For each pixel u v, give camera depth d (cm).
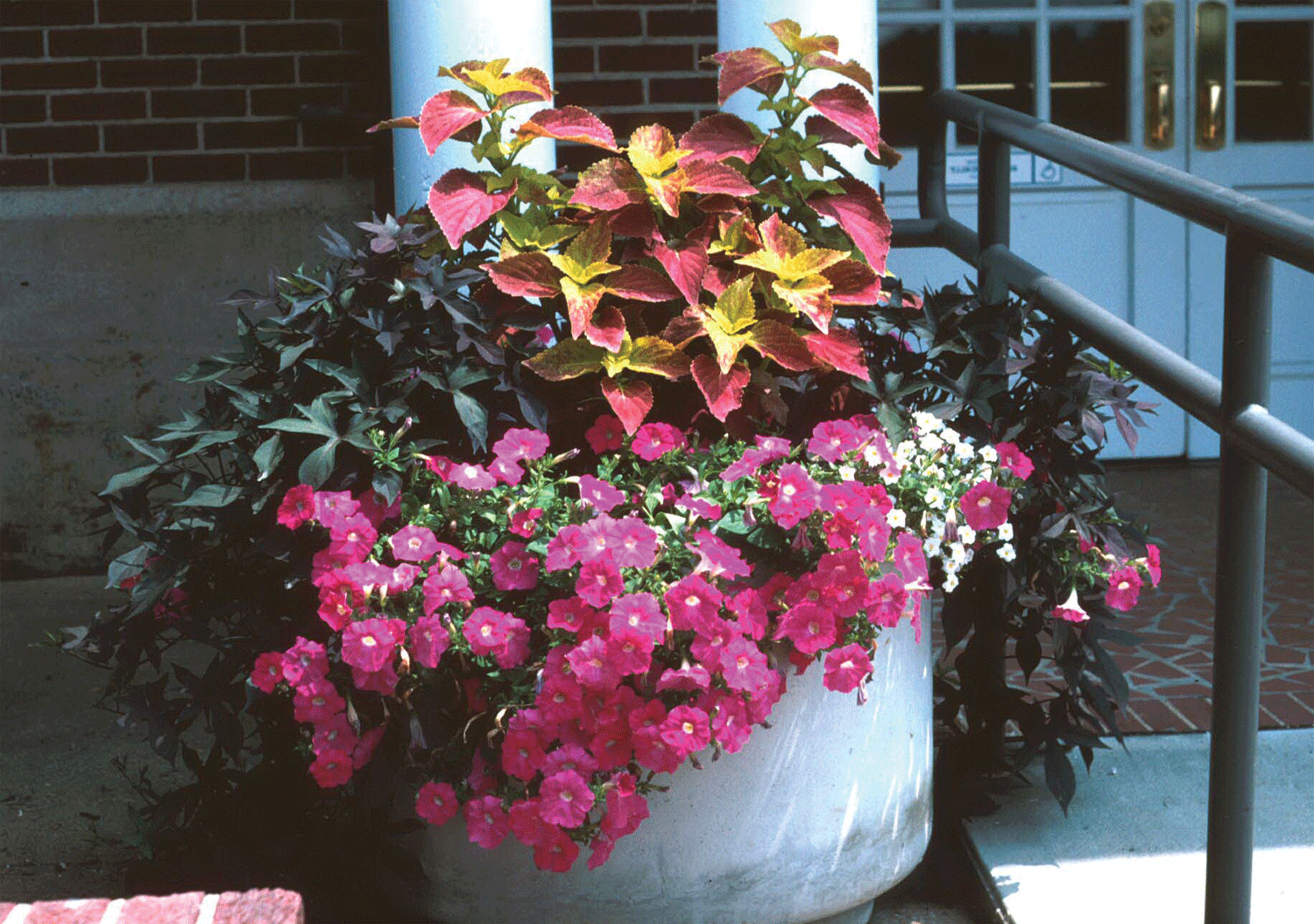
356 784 261
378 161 503
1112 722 300
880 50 572
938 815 309
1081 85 578
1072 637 298
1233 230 224
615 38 497
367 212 504
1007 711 307
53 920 120
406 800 260
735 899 256
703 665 238
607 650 231
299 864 266
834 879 262
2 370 505
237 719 263
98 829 326
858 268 281
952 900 296
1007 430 282
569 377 266
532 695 241
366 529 243
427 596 236
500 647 236
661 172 276
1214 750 237
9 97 500
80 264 502
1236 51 578
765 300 284
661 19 497
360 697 247
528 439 254
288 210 502
